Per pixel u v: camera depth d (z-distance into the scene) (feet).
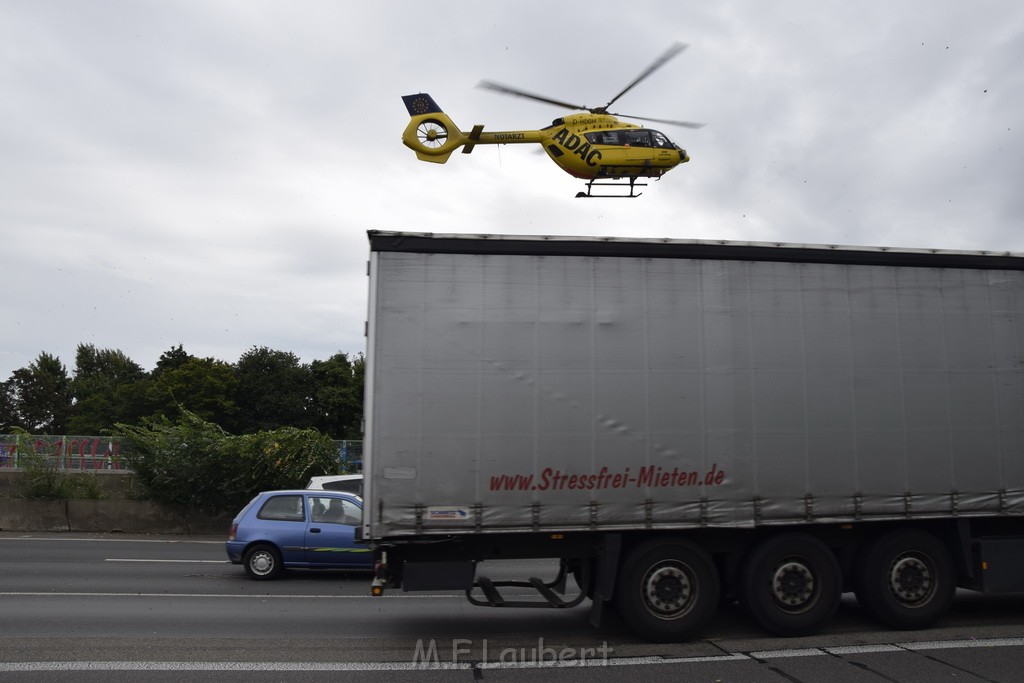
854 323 28.68
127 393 261.44
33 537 65.10
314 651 26.22
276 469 70.13
